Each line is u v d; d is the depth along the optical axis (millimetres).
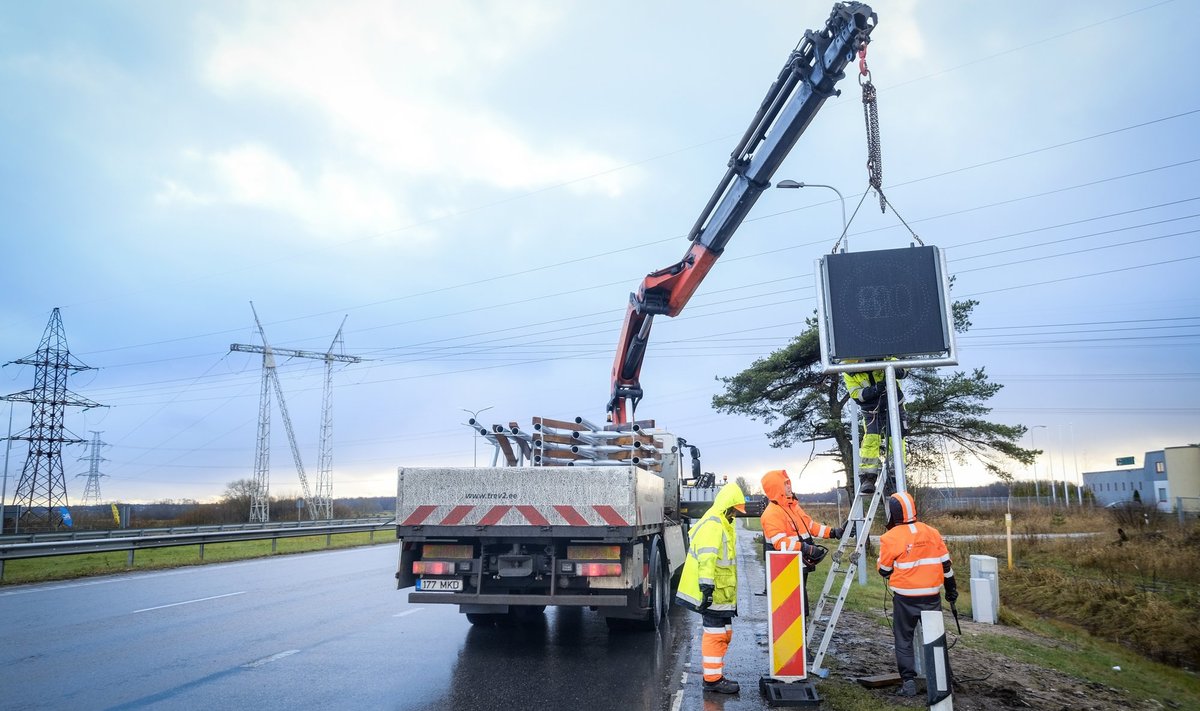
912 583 7215
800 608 7344
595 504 9383
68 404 58469
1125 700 8016
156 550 29062
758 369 26672
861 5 10656
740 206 14086
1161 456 69250
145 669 8133
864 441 8320
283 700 6922
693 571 7465
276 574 19203
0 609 12727
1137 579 17859
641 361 17812
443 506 9594
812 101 12070
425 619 11852
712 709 6750
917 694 7199
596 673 8164
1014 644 10719
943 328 7395
